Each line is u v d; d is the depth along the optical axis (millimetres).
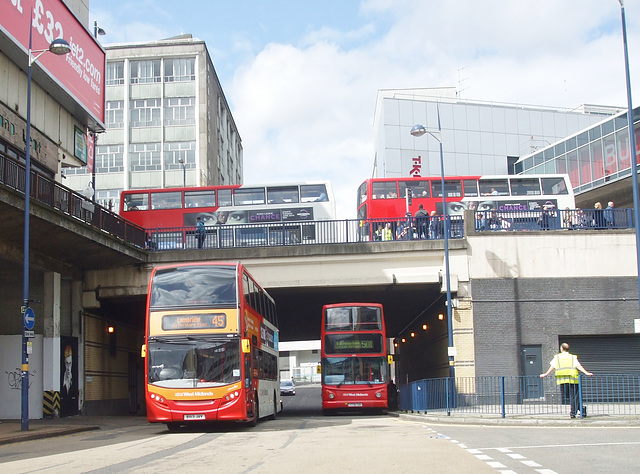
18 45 24625
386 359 29547
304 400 58438
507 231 29672
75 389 28891
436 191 37062
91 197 31078
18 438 17719
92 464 11094
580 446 12336
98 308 31312
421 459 10758
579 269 29438
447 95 69625
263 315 23797
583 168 50906
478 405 22062
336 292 32188
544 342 28922
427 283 29703
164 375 18422
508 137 65938
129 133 67438
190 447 13812
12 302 27328
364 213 37438
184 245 30641
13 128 25312
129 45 68438
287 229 30641
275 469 9805
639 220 22297
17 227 22266
